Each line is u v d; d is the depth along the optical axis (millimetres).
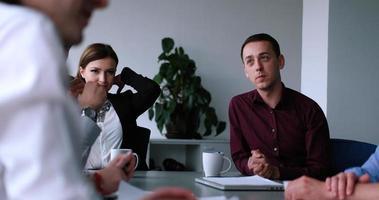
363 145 2387
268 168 1941
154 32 4512
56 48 537
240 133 2502
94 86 1922
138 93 3092
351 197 1248
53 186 497
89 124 1484
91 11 648
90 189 542
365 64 3863
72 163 521
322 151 2352
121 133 2648
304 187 1291
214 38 4621
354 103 3854
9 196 509
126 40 4457
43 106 511
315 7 4012
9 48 521
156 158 4430
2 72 513
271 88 2441
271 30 4738
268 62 2447
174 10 4551
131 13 4477
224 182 1614
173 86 4180
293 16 4770
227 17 4645
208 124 4285
